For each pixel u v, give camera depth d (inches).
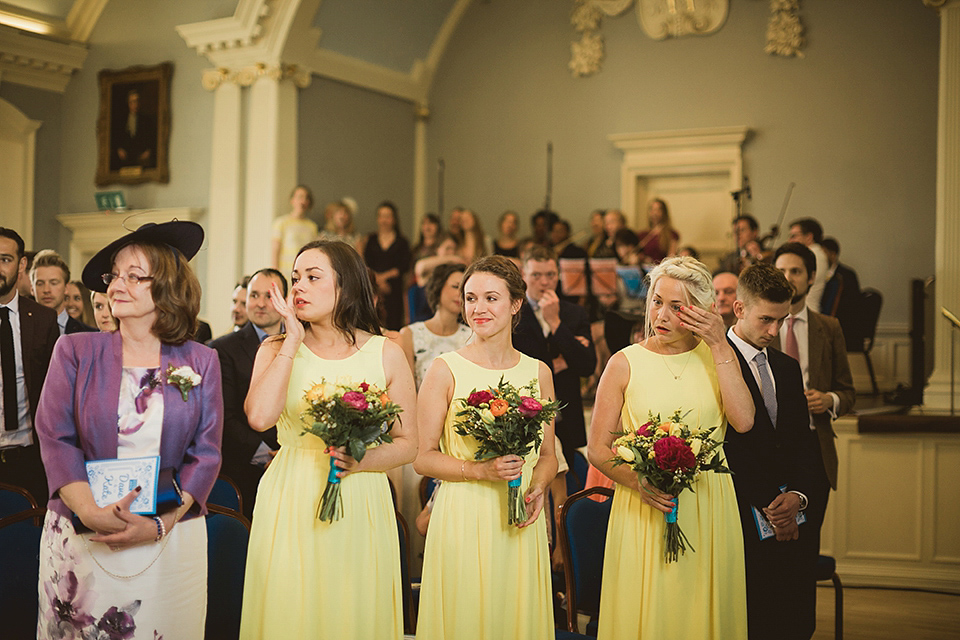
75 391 92.7
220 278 340.2
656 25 376.2
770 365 119.8
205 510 97.5
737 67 364.5
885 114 342.6
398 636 100.4
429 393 108.9
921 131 338.0
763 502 114.3
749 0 361.7
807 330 160.4
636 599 104.8
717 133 361.4
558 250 359.3
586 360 158.4
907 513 208.4
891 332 337.7
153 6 356.2
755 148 361.7
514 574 105.4
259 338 159.8
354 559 96.3
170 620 93.4
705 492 105.5
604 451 106.8
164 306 94.3
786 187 356.8
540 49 399.5
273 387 94.0
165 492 92.8
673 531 100.3
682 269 106.3
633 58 382.6
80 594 90.5
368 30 369.1
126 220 99.0
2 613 106.9
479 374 109.2
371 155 385.4
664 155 372.8
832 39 350.0
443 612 104.1
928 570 205.9
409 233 410.3
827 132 350.6
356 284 101.3
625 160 380.5
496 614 103.5
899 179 340.5
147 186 358.6
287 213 338.0
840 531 212.5
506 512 105.7
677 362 108.3
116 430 92.4
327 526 95.7
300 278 99.1
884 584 207.6
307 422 96.8
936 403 241.0
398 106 402.3
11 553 108.3
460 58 415.5
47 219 369.7
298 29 332.2
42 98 366.3
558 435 157.4
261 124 334.6
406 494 158.4
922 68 337.7
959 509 204.4
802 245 160.4
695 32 370.0
